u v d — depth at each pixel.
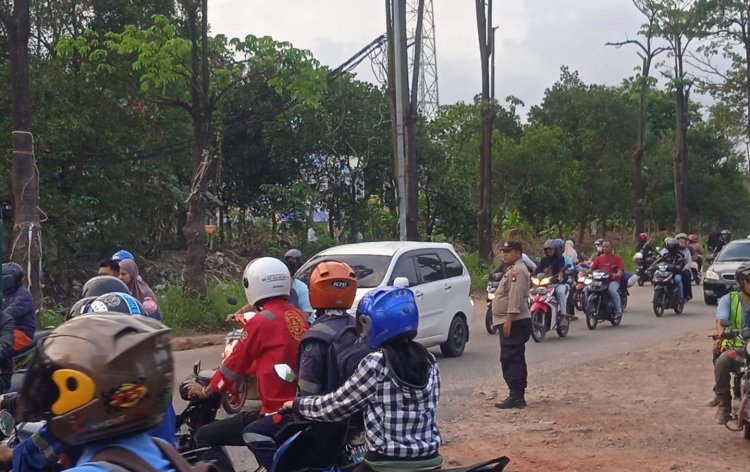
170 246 30.09
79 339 2.18
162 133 25.88
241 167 32.28
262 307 5.32
